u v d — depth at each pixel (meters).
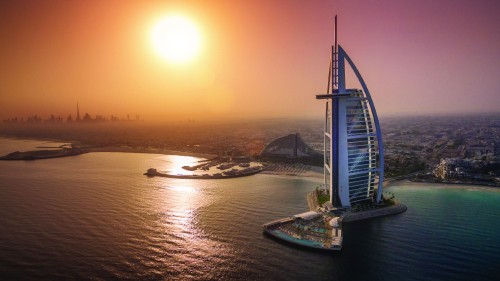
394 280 137.75
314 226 189.00
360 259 154.88
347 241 174.25
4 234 182.25
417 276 140.62
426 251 163.00
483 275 141.00
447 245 169.25
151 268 146.25
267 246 167.75
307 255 158.75
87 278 138.12
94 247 166.12
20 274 140.88
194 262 151.62
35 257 155.62
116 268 146.00
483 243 170.88
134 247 166.38
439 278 139.25
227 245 169.12
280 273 142.62
